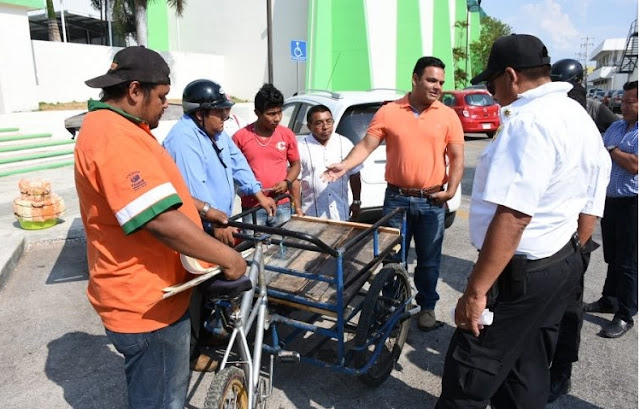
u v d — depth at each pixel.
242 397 2.16
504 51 1.94
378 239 3.06
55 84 16.72
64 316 3.93
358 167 3.97
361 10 18.89
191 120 2.92
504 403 2.28
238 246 2.69
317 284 2.69
